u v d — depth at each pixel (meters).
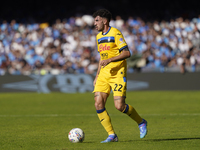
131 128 25.33
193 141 19.27
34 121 29.69
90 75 59.66
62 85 59.69
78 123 28.31
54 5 99.44
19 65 75.75
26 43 80.06
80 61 74.69
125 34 80.81
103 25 19.28
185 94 54.56
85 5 99.94
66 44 79.19
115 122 28.78
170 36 81.25
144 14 97.06
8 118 31.80
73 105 42.91
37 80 59.91
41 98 51.28
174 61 74.94
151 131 23.67
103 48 19.28
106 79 19.12
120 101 18.73
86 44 79.31
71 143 19.06
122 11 99.06
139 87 59.72
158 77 60.00
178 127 25.41
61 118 31.64
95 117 32.25
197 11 95.75
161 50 78.12
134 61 62.69
